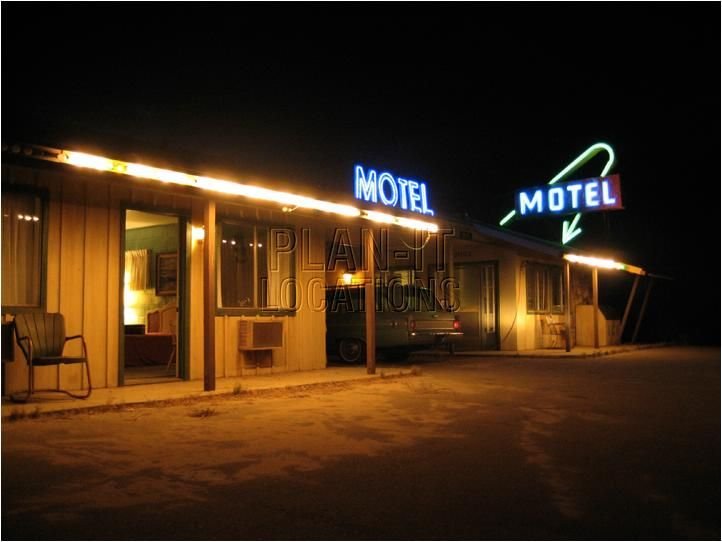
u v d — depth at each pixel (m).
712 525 4.54
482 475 5.74
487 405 9.52
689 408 9.35
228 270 12.33
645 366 15.96
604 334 23.31
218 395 9.95
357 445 6.84
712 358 18.73
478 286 21.33
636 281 25.05
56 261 9.72
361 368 14.33
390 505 4.89
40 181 9.58
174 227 14.55
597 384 12.13
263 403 9.55
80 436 7.07
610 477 5.71
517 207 26.20
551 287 22.95
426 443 6.97
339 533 4.32
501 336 20.78
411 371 13.53
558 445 6.94
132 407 8.89
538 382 12.38
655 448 6.83
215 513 4.66
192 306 11.69
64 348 9.72
